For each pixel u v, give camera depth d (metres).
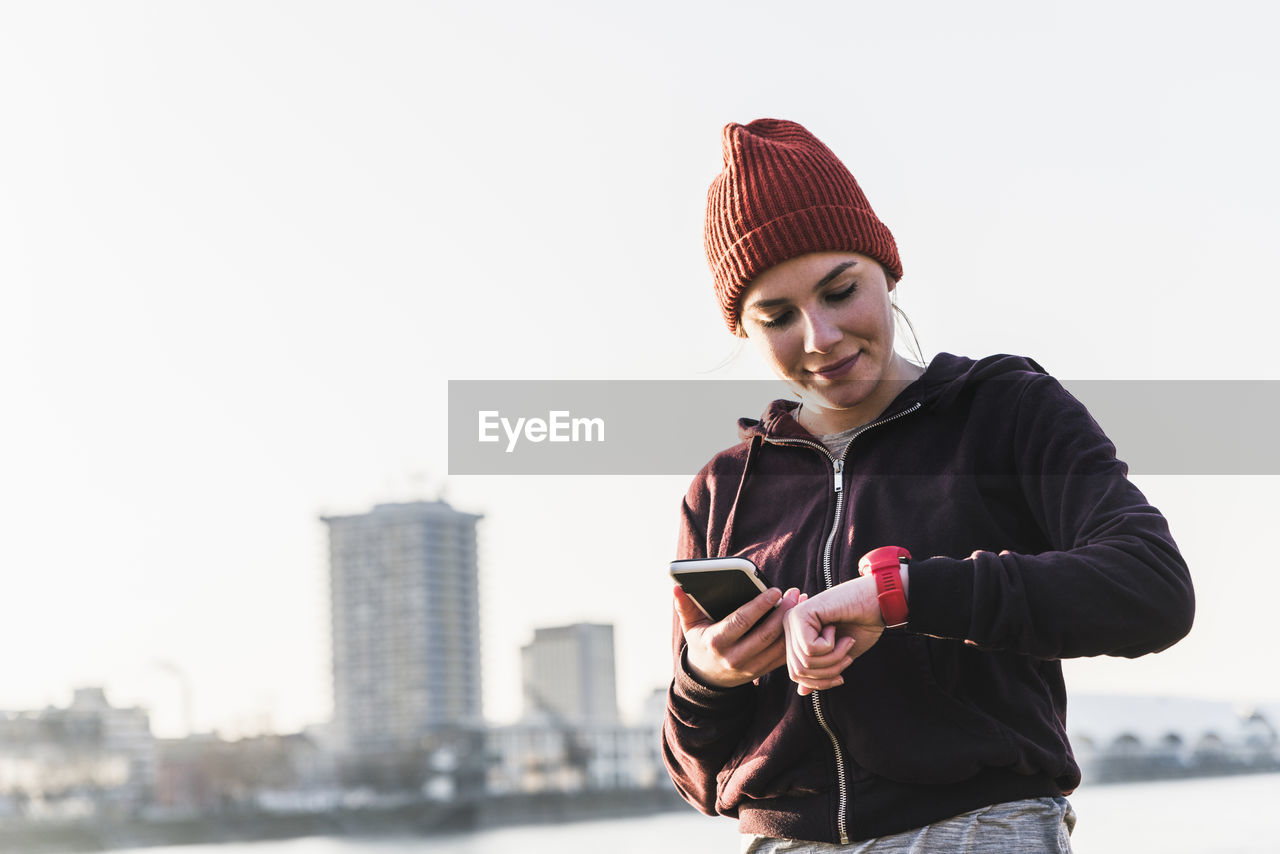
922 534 1.77
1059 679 1.81
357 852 43.72
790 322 1.81
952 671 1.68
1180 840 19.66
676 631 1.96
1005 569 1.54
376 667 91.25
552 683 94.44
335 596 93.81
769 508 1.97
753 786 1.80
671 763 2.00
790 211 1.75
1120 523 1.59
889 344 1.81
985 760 1.66
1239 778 54.91
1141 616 1.51
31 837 54.41
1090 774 54.62
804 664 1.55
